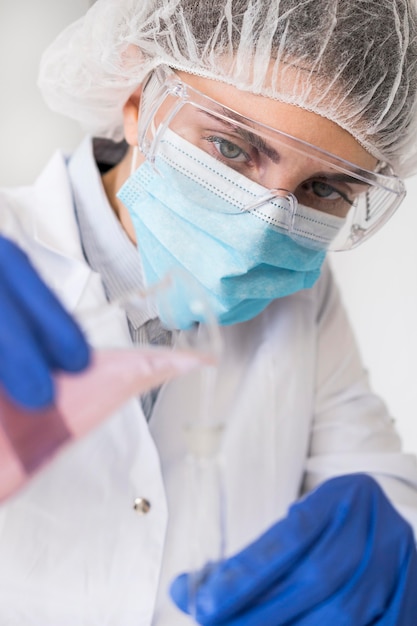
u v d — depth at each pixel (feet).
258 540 3.64
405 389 6.98
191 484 3.62
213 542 3.54
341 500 3.89
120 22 3.73
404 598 3.67
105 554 3.83
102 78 4.00
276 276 3.92
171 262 3.90
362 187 3.89
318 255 4.04
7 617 3.67
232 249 3.74
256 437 4.52
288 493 4.58
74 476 3.85
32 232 4.26
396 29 3.51
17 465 1.88
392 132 3.76
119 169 4.46
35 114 6.26
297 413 4.65
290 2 3.37
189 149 3.65
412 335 6.94
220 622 3.37
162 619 3.89
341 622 3.46
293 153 3.51
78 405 1.93
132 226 4.30
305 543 3.62
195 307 2.28
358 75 3.43
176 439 4.09
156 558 3.86
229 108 3.49
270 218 3.62
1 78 6.11
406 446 6.97
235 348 4.68
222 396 4.56
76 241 4.25
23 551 3.70
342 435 4.77
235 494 4.38
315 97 3.44
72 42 3.94
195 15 3.48
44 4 5.87
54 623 3.71
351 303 7.06
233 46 3.46
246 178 3.62
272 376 4.62
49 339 1.84
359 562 3.68
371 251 6.97
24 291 1.87
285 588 3.51
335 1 3.41
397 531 3.87
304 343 4.78
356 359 5.08
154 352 2.05
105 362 1.99
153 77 3.79
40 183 4.58
